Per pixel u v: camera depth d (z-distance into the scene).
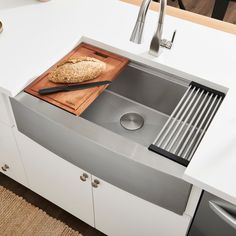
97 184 1.30
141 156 1.03
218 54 1.32
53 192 1.63
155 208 1.21
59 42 1.35
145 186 1.10
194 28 1.44
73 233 1.74
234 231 1.06
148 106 1.47
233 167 0.95
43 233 1.74
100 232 1.75
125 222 1.42
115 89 1.50
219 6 2.41
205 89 1.22
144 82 1.38
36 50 1.31
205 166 0.95
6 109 1.30
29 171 1.62
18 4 1.55
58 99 1.18
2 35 1.38
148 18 1.48
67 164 1.33
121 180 1.14
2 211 1.82
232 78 1.22
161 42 1.34
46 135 1.21
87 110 1.45
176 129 1.13
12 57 1.28
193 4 3.35
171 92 1.34
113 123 1.43
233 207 0.98
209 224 1.12
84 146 1.11
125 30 1.42
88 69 1.23
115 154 1.04
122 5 1.55
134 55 1.31
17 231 1.75
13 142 1.48
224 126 1.05
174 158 1.01
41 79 1.25
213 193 0.92
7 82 1.18
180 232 1.25
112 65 1.32
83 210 1.57
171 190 1.04
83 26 1.43
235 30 1.46
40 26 1.43
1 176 1.96
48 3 1.56
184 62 1.28
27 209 1.82
